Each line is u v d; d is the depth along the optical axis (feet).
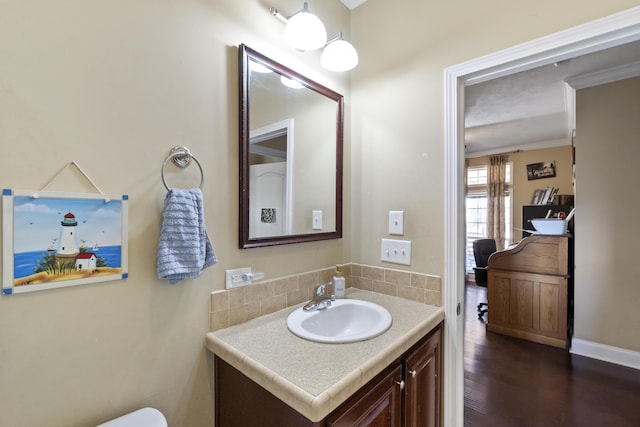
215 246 3.73
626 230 8.31
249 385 3.30
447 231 4.61
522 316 10.02
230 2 3.91
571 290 9.70
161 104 3.27
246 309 4.05
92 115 2.82
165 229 3.14
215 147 3.74
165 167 3.30
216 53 3.76
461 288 4.72
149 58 3.18
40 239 2.54
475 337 10.18
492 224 18.37
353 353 3.18
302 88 4.87
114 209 2.95
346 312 4.66
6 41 2.39
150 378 3.21
